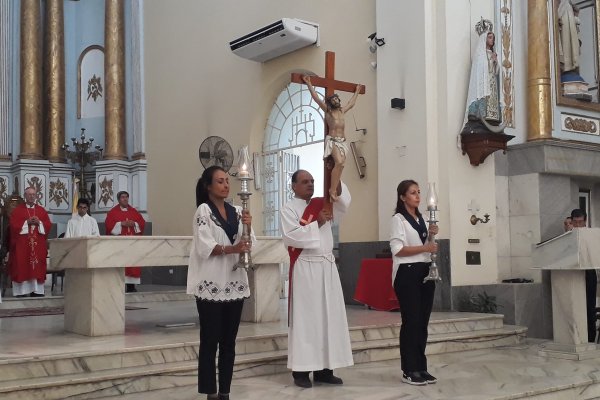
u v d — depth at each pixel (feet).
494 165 30.37
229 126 40.27
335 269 17.80
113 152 47.62
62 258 21.67
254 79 38.45
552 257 22.41
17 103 47.57
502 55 31.01
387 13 30.68
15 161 46.62
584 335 22.90
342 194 17.75
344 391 16.93
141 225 37.60
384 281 27.55
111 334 21.04
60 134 48.39
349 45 33.01
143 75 47.37
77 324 21.48
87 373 16.93
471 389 17.47
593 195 34.76
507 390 17.39
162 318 25.81
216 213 15.30
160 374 17.35
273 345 20.42
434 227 17.35
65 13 50.44
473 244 29.17
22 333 21.77
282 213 17.49
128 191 47.44
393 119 30.19
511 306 27.48
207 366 15.06
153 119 46.39
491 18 30.71
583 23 35.70
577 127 33.09
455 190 28.76
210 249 14.78
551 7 32.65
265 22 37.99
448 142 28.73
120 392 16.69
